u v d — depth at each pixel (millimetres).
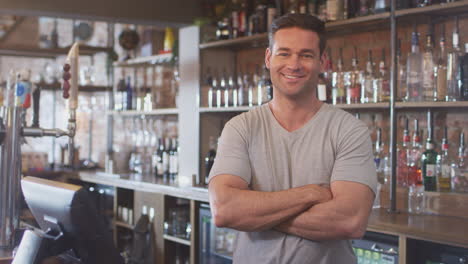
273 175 1601
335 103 3156
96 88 5105
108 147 5320
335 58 3584
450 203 2668
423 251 2361
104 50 5082
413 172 2877
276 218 1524
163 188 3920
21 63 6316
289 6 3584
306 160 1585
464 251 2205
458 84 2641
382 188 3014
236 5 3861
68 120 2186
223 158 1633
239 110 3631
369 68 3172
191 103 4062
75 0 3715
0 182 2043
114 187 4520
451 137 2984
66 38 6117
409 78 2850
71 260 1729
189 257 3980
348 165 1552
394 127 2785
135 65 5082
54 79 5438
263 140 1625
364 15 3035
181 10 3980
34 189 1701
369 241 2533
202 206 3592
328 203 1519
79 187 1550
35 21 6402
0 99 5090
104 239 1579
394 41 2797
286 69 1578
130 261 4148
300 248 1535
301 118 1619
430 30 2949
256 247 1589
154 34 4918
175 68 4707
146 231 4016
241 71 4160
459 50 2770
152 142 5027
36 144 6059
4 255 1922
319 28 1603
